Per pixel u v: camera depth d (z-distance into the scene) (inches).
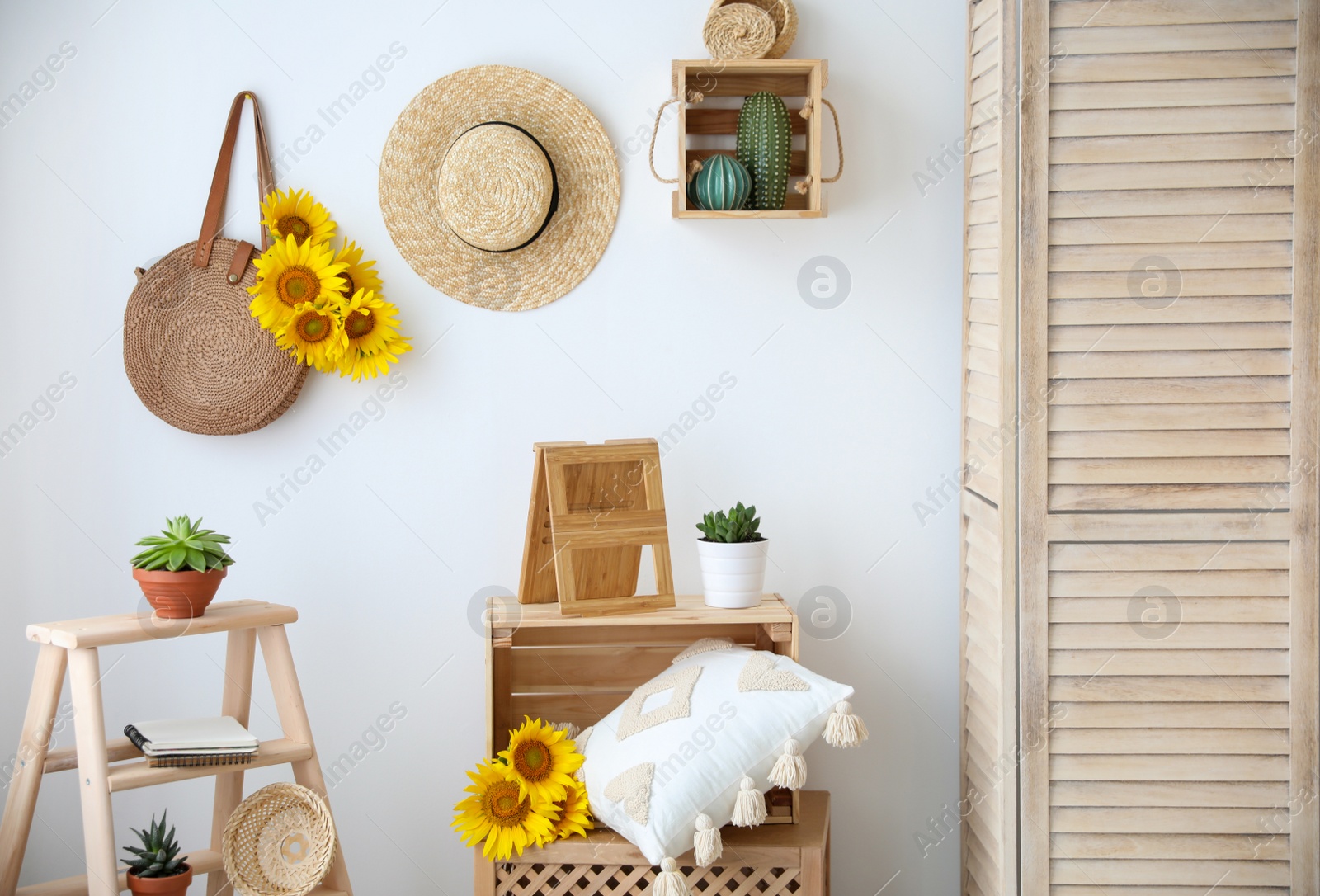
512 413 89.4
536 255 88.1
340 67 88.1
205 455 89.6
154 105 88.2
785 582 89.9
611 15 87.7
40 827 90.0
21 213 88.4
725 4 84.1
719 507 89.6
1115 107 69.9
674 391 89.2
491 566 90.1
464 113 87.5
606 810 72.5
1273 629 70.4
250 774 89.7
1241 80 69.3
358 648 90.2
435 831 90.8
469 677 90.4
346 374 86.0
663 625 88.0
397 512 89.8
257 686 90.1
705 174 81.6
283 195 86.0
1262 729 70.7
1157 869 71.7
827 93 87.8
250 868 73.4
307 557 89.9
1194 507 70.5
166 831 90.2
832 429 89.4
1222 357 70.0
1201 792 71.2
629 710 77.0
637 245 88.4
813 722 73.5
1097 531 70.8
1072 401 70.8
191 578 71.9
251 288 84.5
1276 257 69.6
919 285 88.7
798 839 75.6
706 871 75.2
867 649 90.0
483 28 87.9
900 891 90.5
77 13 87.4
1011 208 71.7
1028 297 70.6
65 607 89.7
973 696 84.8
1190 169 69.7
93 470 89.5
